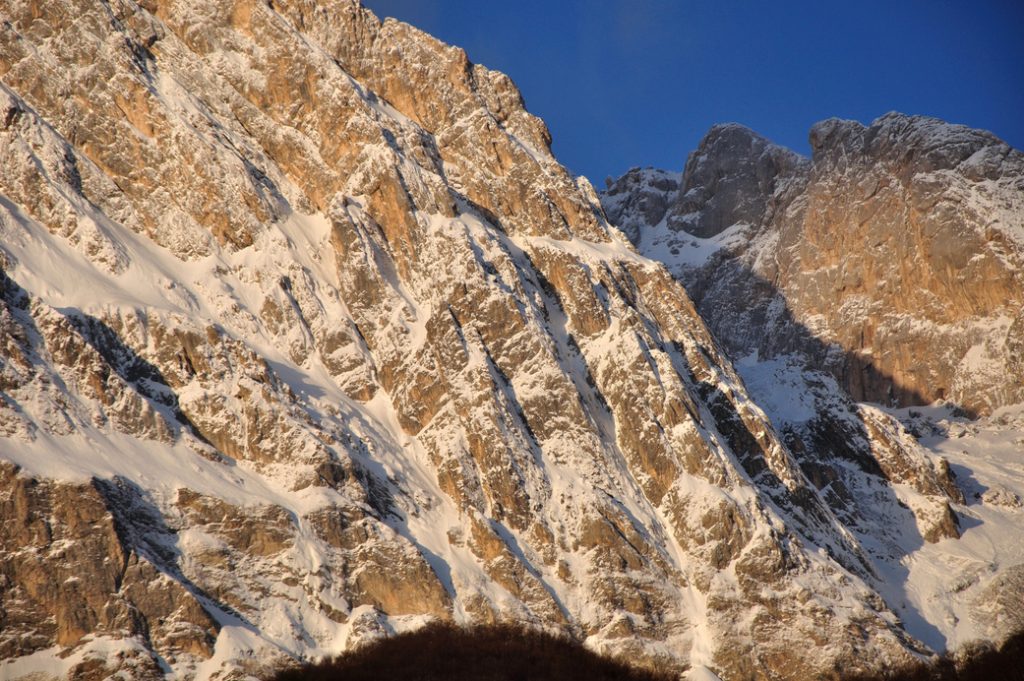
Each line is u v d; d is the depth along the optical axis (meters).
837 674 94.44
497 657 85.38
